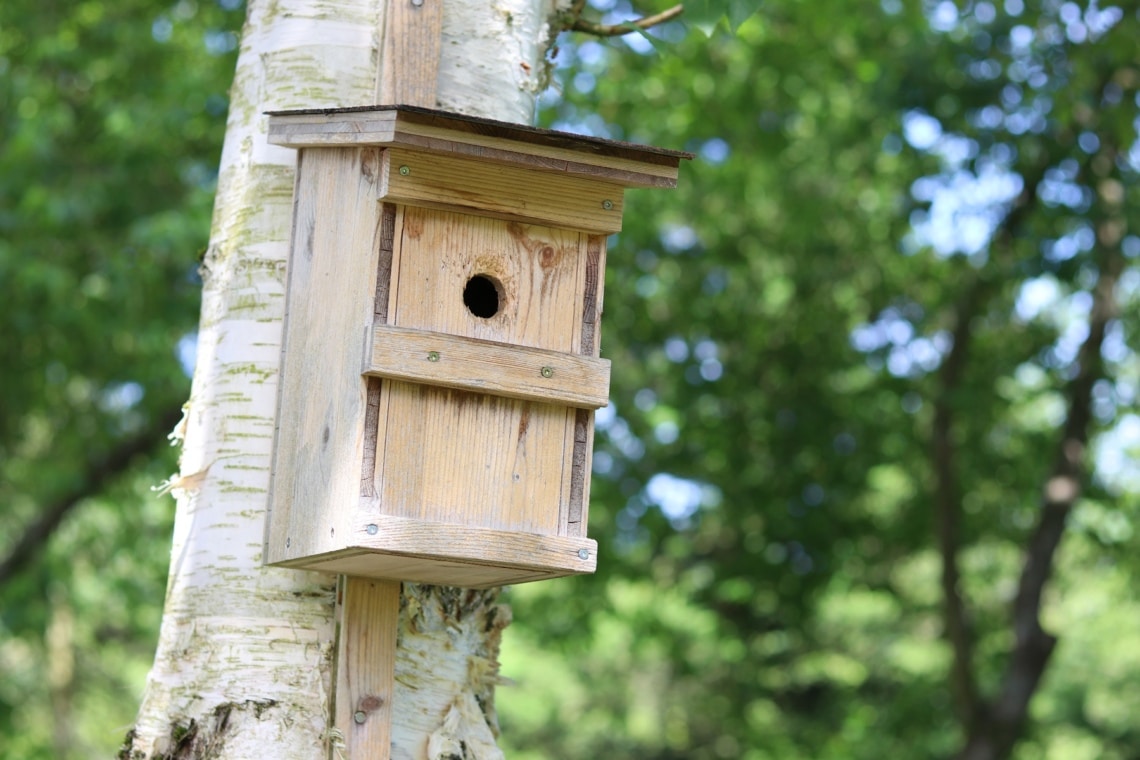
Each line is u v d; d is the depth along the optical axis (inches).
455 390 179.3
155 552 649.6
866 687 1045.2
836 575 736.3
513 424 181.8
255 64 208.7
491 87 210.4
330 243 188.5
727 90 634.2
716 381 687.7
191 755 189.3
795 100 644.7
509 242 184.5
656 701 1222.9
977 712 639.1
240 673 190.2
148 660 860.6
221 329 201.9
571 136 178.5
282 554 187.3
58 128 563.2
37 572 616.7
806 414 698.8
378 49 203.0
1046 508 643.5
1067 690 1143.0
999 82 583.8
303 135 187.6
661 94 629.6
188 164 584.1
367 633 189.6
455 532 173.3
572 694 1232.8
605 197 187.0
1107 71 538.9
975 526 727.1
